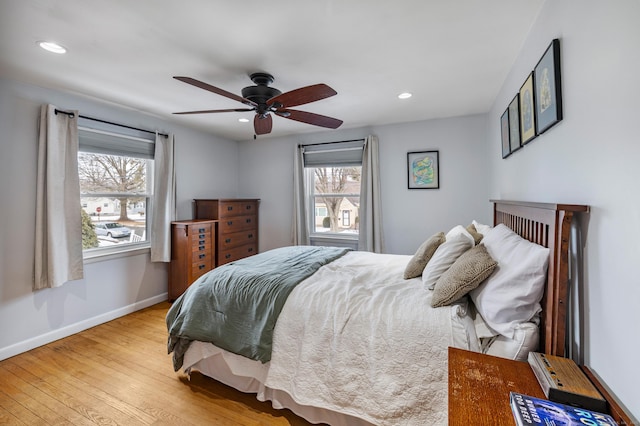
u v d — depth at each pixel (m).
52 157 2.60
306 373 1.58
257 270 2.14
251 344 1.74
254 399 1.87
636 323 0.81
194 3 1.50
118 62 2.15
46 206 2.58
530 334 1.22
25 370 2.21
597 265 1.01
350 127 4.15
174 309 2.12
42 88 2.61
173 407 1.80
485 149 3.52
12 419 1.71
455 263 1.67
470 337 1.35
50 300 2.67
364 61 2.17
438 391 1.31
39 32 1.76
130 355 2.42
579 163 1.15
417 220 3.87
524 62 1.92
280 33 1.79
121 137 3.25
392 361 1.41
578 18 1.15
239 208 4.44
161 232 3.58
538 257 1.26
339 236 4.39
